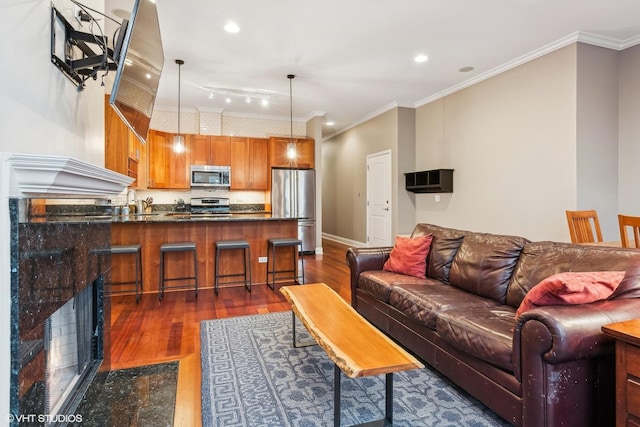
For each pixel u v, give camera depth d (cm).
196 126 677
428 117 601
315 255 679
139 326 306
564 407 142
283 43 393
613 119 391
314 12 329
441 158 570
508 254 242
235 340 272
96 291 200
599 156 384
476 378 179
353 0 311
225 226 454
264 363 235
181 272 436
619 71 392
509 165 451
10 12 117
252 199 723
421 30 363
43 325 124
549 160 402
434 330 215
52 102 152
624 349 132
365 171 739
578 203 375
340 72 482
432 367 231
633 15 335
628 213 385
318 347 260
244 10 326
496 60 439
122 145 464
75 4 178
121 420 174
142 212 640
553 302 157
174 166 641
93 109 215
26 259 111
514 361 154
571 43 377
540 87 411
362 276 316
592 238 324
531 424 146
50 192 116
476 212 502
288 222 483
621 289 167
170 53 420
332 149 907
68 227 146
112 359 242
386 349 159
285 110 682
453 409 183
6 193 103
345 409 184
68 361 167
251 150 687
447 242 300
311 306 221
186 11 327
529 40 386
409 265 307
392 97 597
